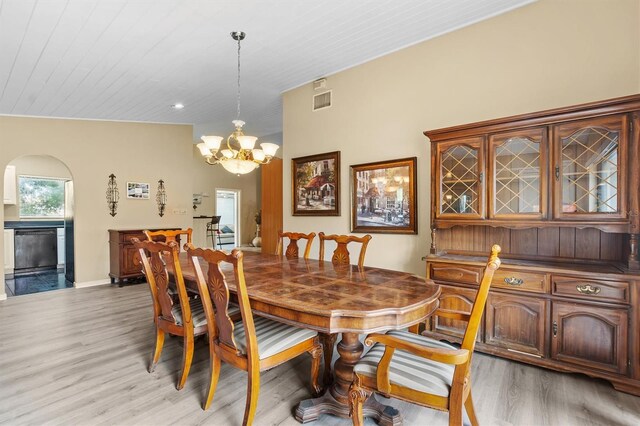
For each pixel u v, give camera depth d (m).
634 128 2.04
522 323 2.38
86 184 5.14
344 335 1.95
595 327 2.12
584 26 2.48
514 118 2.42
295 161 4.42
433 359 1.34
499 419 1.84
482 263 2.54
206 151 3.04
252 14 2.61
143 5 2.39
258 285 2.02
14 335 3.10
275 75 3.92
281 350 1.83
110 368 2.46
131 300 4.32
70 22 2.52
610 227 2.12
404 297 1.75
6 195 6.29
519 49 2.74
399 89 3.43
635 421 1.82
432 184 2.87
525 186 2.46
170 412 1.92
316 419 1.85
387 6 2.62
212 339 1.95
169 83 3.90
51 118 4.83
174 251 2.09
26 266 6.36
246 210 10.30
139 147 5.68
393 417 1.77
